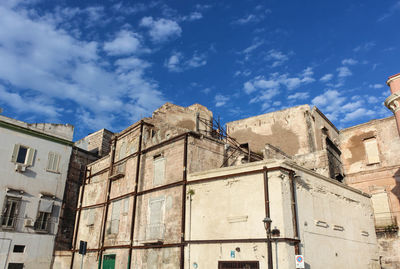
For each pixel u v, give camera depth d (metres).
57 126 30.33
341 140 31.69
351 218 20.36
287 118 31.34
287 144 30.36
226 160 22.02
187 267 16.91
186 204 18.34
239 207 16.20
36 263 26.27
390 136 28.48
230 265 15.45
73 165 31.52
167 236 18.73
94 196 27.88
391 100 20.34
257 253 14.78
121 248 21.81
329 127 32.47
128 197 23.11
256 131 33.09
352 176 29.66
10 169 26.39
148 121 24.61
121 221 22.97
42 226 27.42
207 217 17.19
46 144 29.28
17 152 27.16
